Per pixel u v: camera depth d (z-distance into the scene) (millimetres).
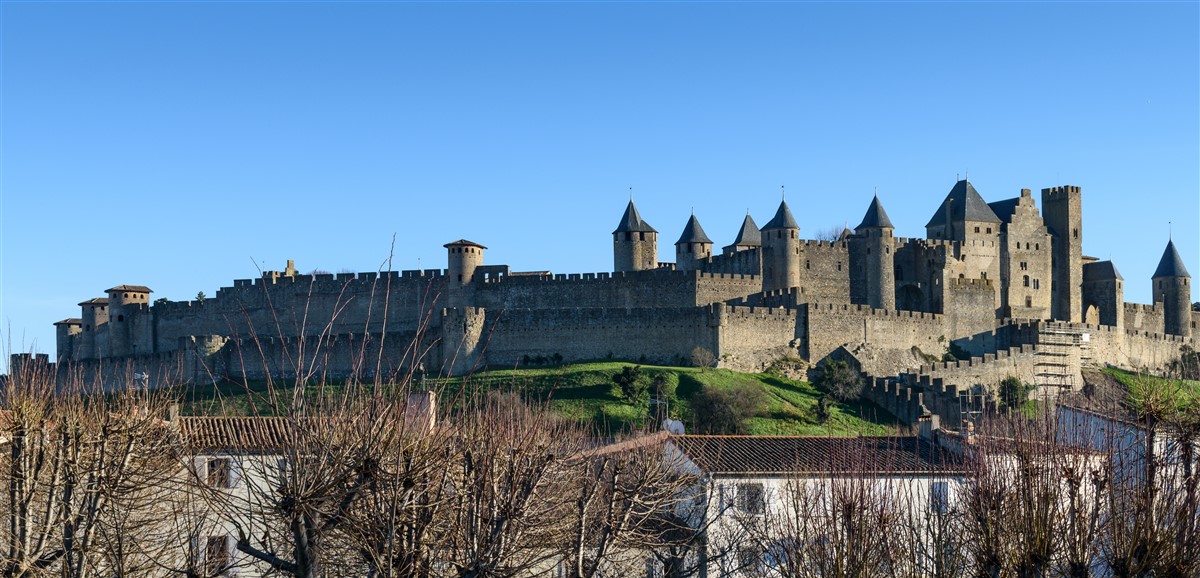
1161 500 48250
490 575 46219
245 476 47344
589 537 54312
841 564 50969
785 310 164750
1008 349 166500
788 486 59156
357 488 44594
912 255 189125
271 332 188500
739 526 62250
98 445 54594
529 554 52562
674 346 161250
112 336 199000
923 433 75812
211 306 193250
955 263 190000
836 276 184250
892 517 55031
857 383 149625
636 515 59031
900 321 172875
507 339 164375
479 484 47781
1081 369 173000
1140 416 54594
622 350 162625
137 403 60250
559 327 163750
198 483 48438
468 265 180500
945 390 145875
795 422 135000
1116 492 52875
